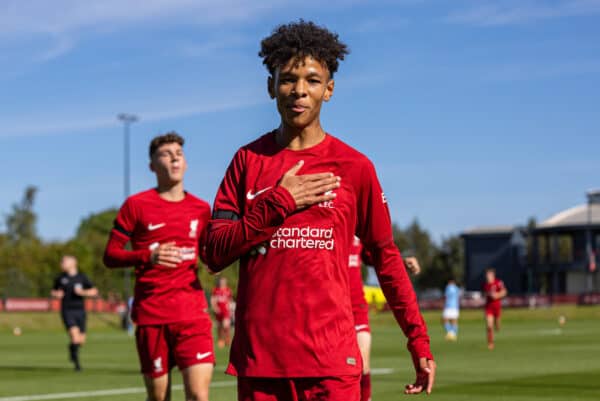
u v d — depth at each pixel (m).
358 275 14.22
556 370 26.61
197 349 12.54
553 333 57.19
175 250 12.43
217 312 47.12
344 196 6.93
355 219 7.06
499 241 165.12
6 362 33.84
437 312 115.81
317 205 6.80
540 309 110.00
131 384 23.97
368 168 7.04
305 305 6.74
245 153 7.14
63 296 29.53
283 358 6.73
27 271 130.88
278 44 6.78
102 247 137.62
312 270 6.77
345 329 6.88
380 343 45.97
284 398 6.84
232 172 7.14
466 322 94.81
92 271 131.12
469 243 167.50
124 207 12.98
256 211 6.61
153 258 12.41
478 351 37.22
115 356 38.06
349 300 7.00
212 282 117.12
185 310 12.57
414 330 7.17
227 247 6.67
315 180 6.70
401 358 33.16
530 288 151.75
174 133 13.21
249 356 6.80
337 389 6.75
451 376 24.59
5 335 69.19
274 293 6.77
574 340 46.78
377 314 101.31
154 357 12.66
